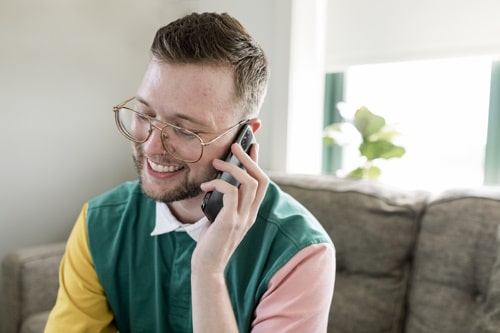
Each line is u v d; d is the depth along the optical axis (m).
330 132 1.64
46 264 1.35
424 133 1.63
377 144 1.46
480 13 1.38
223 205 0.60
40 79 1.64
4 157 1.56
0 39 1.51
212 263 0.61
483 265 1.00
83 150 1.82
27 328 1.22
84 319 0.76
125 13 1.91
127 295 0.78
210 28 0.61
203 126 0.60
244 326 0.69
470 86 1.51
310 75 1.76
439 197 1.14
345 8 1.70
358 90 1.79
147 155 0.63
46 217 1.71
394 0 1.57
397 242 1.15
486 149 1.50
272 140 1.74
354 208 1.23
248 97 0.65
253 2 1.75
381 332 1.13
